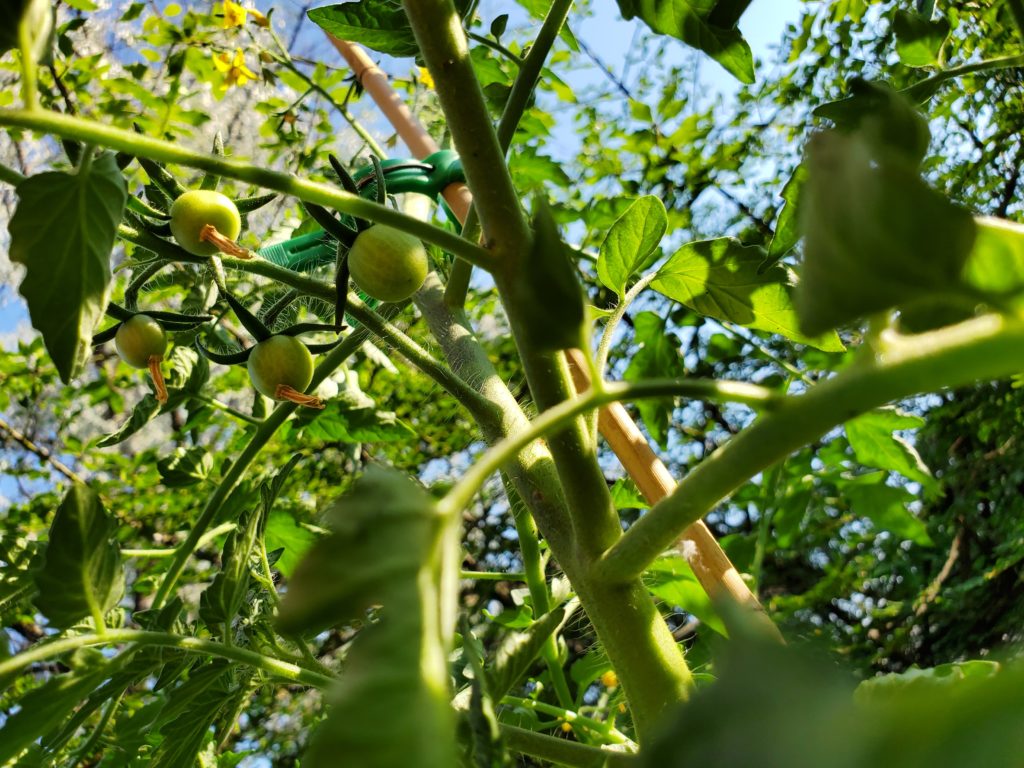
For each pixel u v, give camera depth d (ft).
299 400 2.52
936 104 9.32
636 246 2.83
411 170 4.04
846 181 0.81
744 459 1.31
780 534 5.58
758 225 12.11
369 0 3.06
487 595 10.89
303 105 8.59
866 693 1.93
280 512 3.84
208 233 2.35
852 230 0.80
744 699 0.69
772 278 2.90
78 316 1.69
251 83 9.43
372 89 5.31
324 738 0.76
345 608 0.93
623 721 4.23
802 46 10.55
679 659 1.85
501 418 2.49
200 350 2.65
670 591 3.36
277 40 6.84
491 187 1.97
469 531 11.25
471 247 1.92
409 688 0.79
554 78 7.57
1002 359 0.95
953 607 9.75
